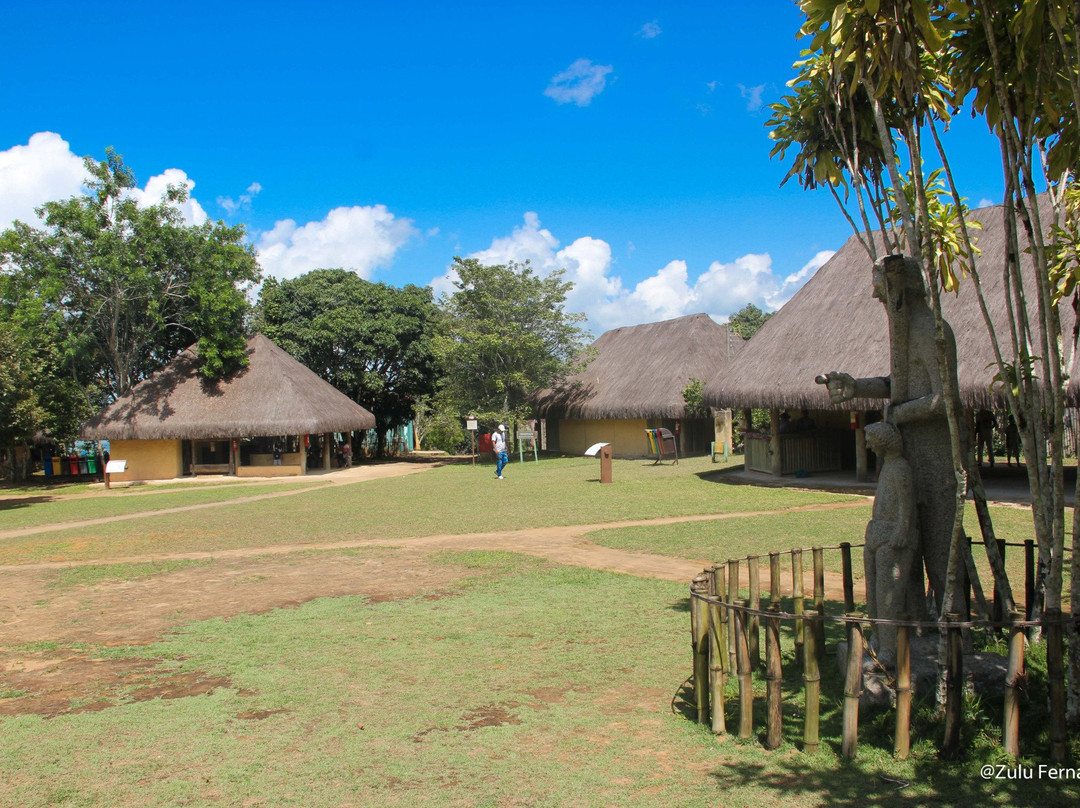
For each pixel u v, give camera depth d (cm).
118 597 1082
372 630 850
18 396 3105
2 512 2453
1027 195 527
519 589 1023
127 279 3378
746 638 534
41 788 495
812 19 567
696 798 451
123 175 3462
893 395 610
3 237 3281
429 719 590
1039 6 487
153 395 3559
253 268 3728
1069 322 1508
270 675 707
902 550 587
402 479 3134
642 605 912
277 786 487
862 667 543
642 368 3794
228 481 3431
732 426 3444
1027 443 589
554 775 489
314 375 4041
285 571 1225
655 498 1988
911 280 599
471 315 3888
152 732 583
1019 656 476
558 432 4431
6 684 712
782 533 1348
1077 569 508
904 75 557
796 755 504
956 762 476
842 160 749
